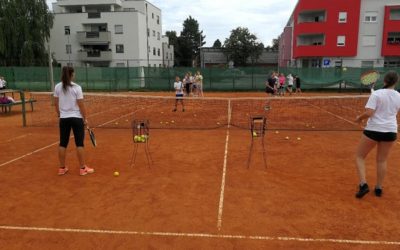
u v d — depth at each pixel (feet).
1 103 51.11
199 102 70.95
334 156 26.40
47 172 22.43
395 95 16.48
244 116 50.49
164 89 107.45
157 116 51.08
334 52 126.52
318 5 125.70
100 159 25.64
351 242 13.42
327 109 59.11
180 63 280.51
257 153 27.32
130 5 165.99
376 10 122.31
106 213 16.12
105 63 158.10
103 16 154.20
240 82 105.09
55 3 167.63
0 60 123.34
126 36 154.81
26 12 126.21
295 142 31.53
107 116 51.21
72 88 20.36
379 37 123.54
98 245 13.32
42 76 104.01
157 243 13.42
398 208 16.47
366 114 16.65
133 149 28.84
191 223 15.06
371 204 16.97
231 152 27.66
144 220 15.39
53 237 13.96
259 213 16.03
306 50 130.11
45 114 51.37
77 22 155.63
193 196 18.16
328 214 15.88
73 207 16.83
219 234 14.10
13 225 15.01
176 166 23.71
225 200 17.60
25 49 122.11
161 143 31.22
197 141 32.09
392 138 16.78
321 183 20.06
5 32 121.08
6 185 19.97
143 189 19.24
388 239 13.64
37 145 30.40
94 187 19.60
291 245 13.23
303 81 100.17
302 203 17.15
